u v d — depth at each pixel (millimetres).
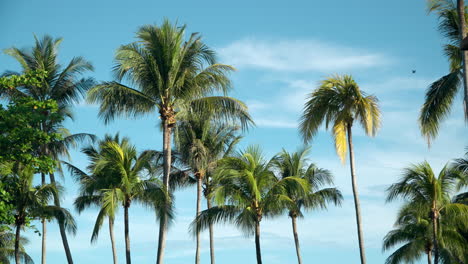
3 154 25422
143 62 31281
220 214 30766
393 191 29422
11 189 28344
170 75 31656
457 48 24156
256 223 30969
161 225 32250
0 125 25094
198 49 32156
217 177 30906
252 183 30438
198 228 30953
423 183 29031
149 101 32500
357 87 27641
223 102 32594
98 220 32562
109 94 31953
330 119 28453
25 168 29297
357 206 27625
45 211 31562
